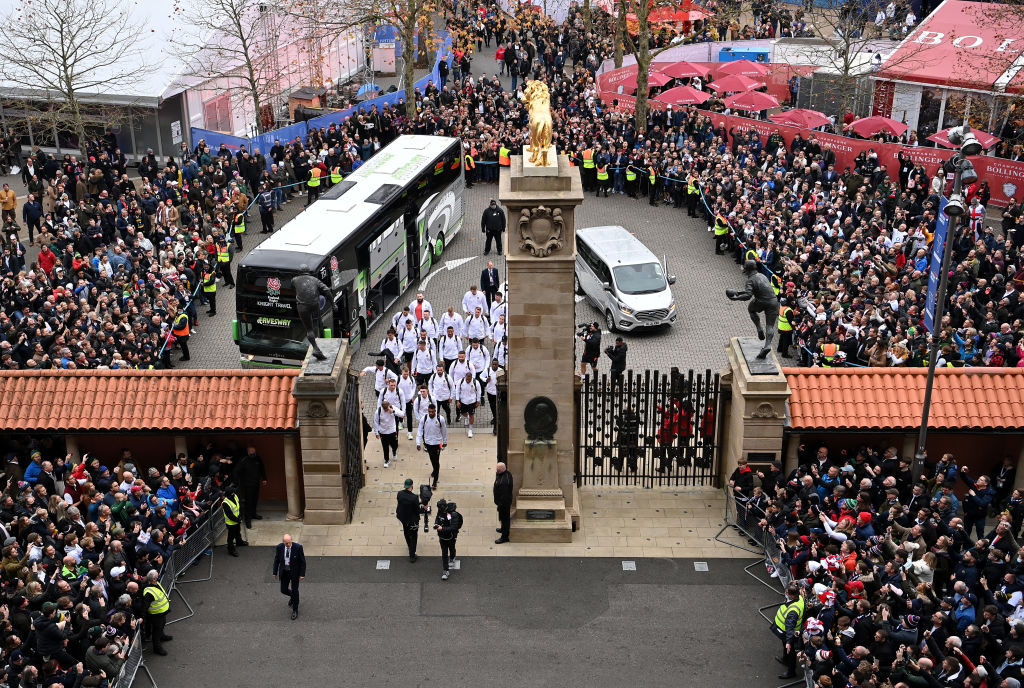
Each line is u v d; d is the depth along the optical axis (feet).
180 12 179.73
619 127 177.68
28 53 165.48
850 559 77.41
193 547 86.69
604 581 85.56
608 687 74.43
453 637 79.51
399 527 92.43
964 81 167.94
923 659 66.85
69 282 123.54
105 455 94.43
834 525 81.41
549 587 84.89
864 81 185.26
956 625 72.18
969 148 78.33
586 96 195.21
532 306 84.84
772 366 89.51
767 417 88.63
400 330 117.91
